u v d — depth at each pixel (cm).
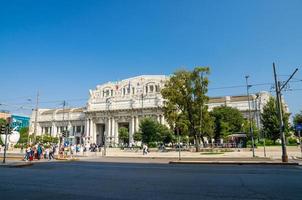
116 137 11788
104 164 2722
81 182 1405
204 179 1458
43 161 3316
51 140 10288
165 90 5588
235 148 5812
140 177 1578
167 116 5572
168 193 1070
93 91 13225
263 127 7312
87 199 979
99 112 12531
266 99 9994
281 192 1066
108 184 1323
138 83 12069
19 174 1814
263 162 2567
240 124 8119
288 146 5566
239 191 1097
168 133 7775
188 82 5475
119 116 11994
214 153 4556
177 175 1659
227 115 8138
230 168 2114
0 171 2039
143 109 11325
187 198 973
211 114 8050
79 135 13425
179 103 5500
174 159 3366
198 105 5441
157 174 1728
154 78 11862
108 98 12425
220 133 7775
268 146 5856
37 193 1105
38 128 14838
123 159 3650
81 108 13962
